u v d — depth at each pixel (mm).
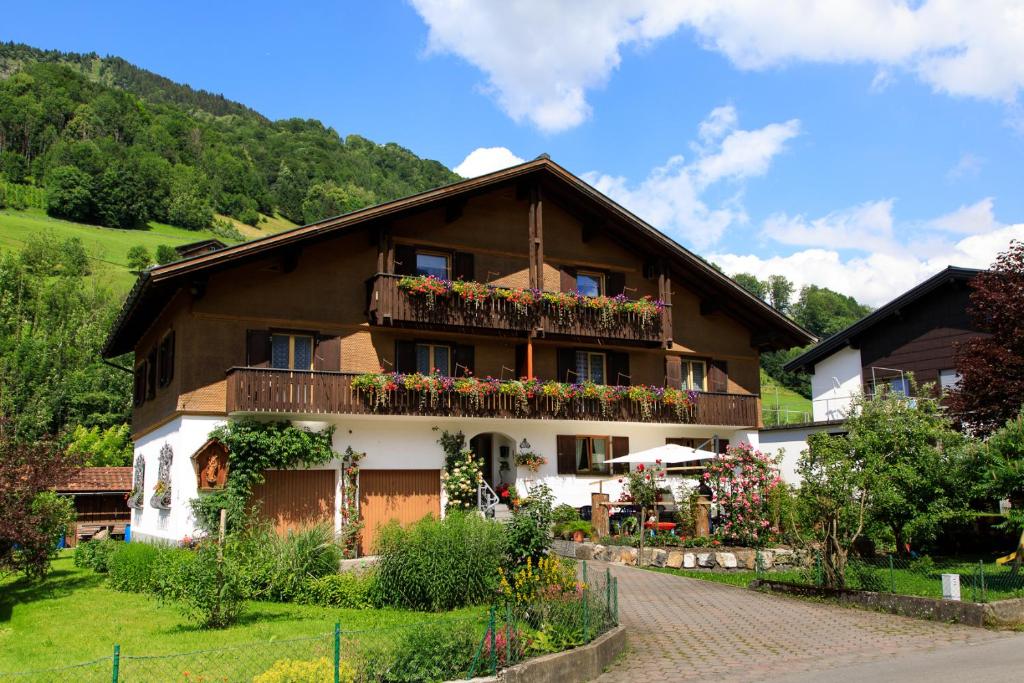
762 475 18750
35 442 16312
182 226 99312
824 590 14320
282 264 20578
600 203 24219
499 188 23406
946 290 25984
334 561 14891
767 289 116875
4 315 54719
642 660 10266
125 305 21297
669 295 25406
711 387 26922
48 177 94312
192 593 11797
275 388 19203
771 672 9477
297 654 9156
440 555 12945
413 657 8172
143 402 24625
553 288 24578
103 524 28969
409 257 22344
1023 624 12094
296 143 140500
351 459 20562
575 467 24312
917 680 8812
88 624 12172
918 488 15180
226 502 18422
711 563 17578
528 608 10195
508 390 21953
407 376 20656
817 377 30000
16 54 192250
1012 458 14758
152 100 188375
